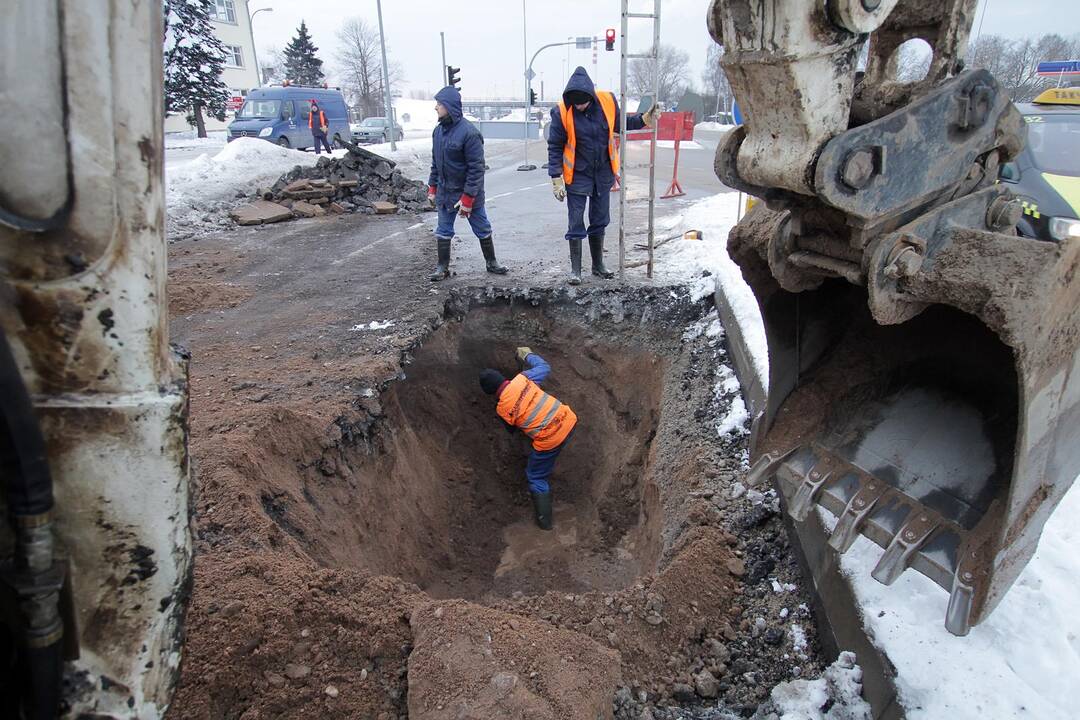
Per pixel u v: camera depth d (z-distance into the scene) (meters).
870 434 2.40
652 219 6.20
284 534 3.11
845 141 1.63
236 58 43.06
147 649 1.31
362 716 2.20
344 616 2.48
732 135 1.88
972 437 2.20
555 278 6.51
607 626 2.64
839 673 2.32
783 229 2.08
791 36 1.52
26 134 0.98
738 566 3.04
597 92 5.86
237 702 2.22
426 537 4.77
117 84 1.01
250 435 3.71
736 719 2.31
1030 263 1.62
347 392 4.49
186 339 5.54
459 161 6.28
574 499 5.75
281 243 9.00
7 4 0.94
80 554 1.21
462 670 2.21
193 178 11.34
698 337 5.42
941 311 2.41
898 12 1.85
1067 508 2.68
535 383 5.60
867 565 2.49
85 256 1.05
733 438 4.02
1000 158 2.00
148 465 1.20
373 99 55.66
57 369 1.10
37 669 1.15
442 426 5.64
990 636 2.18
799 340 2.59
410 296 6.33
